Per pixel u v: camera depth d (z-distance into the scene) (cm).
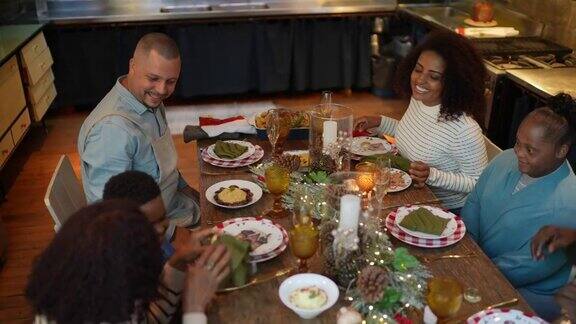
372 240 143
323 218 155
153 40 181
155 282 110
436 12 458
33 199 331
